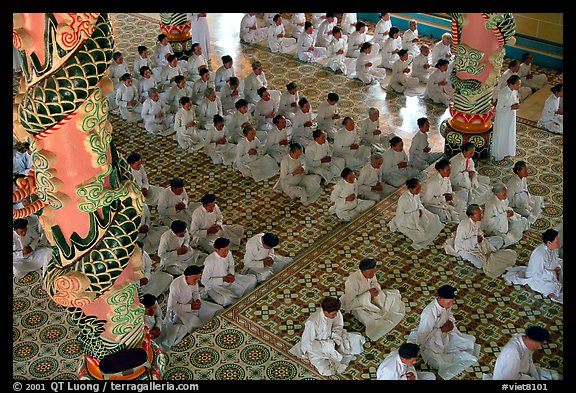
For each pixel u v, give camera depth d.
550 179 11.28
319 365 8.09
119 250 6.48
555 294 8.95
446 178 10.38
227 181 11.65
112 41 5.96
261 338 8.57
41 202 6.36
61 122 5.90
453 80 11.38
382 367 7.81
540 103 13.45
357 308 8.79
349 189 10.42
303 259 9.84
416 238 10.04
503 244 9.91
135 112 13.52
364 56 14.46
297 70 15.25
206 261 9.13
